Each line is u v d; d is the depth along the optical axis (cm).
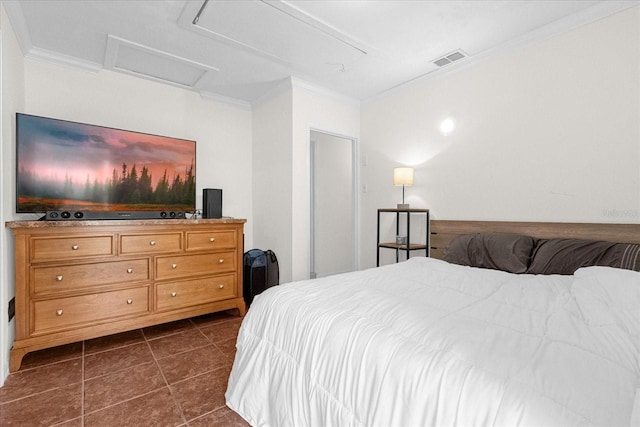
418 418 80
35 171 214
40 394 164
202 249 264
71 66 268
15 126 212
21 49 233
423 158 307
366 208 370
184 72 295
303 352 118
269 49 254
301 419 112
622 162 191
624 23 190
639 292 109
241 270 289
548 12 204
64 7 199
